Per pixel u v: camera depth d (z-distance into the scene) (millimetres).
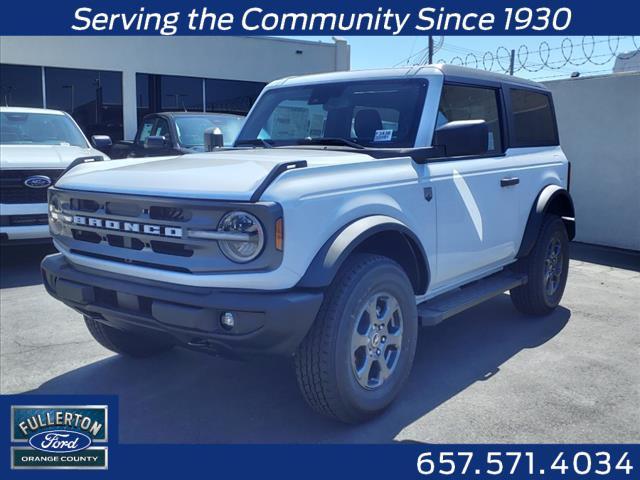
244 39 18359
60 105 16000
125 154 10773
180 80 17672
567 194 5754
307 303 3146
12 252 8641
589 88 9312
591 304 6285
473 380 4301
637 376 4383
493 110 5078
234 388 4203
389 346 3746
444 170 4266
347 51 20219
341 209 3404
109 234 3580
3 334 5230
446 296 4656
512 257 5266
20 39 15188
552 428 3627
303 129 4824
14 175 7188
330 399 3373
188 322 3154
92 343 5039
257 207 3061
